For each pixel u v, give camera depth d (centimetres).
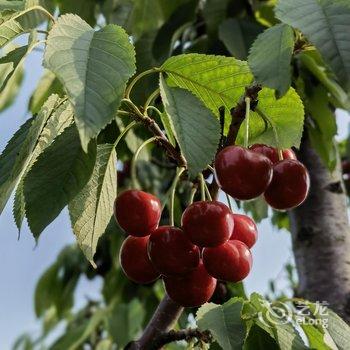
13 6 45
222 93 49
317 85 67
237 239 50
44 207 44
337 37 41
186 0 75
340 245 68
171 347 87
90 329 91
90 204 48
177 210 71
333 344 51
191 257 47
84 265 95
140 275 50
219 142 47
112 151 49
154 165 82
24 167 42
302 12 42
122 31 41
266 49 43
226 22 70
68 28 41
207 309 49
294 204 48
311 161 71
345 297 65
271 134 51
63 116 46
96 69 39
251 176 45
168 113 44
